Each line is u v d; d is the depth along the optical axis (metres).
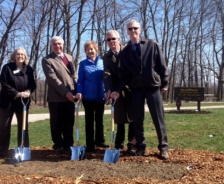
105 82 3.77
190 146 5.07
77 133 3.75
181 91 11.60
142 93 3.66
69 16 16.39
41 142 5.74
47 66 3.88
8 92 3.80
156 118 3.62
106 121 8.20
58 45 3.96
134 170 3.17
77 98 3.75
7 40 18.17
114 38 3.81
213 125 7.05
